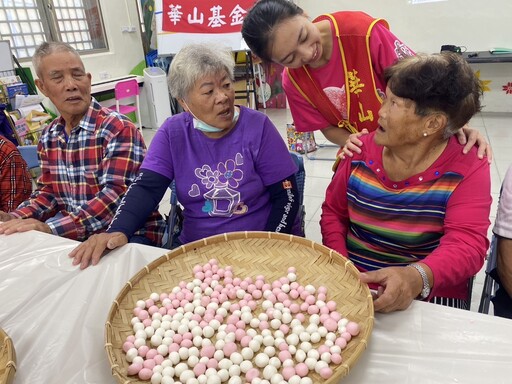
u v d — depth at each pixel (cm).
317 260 95
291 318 83
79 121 159
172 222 163
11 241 119
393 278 81
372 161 111
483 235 96
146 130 563
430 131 94
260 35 120
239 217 134
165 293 93
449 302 117
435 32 468
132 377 72
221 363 73
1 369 67
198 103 119
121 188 152
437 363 68
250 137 130
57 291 94
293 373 69
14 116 361
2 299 92
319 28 138
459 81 88
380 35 134
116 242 109
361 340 67
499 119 462
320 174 360
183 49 120
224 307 88
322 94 149
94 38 516
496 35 445
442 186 101
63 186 164
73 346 77
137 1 558
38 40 456
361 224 115
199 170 131
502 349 69
